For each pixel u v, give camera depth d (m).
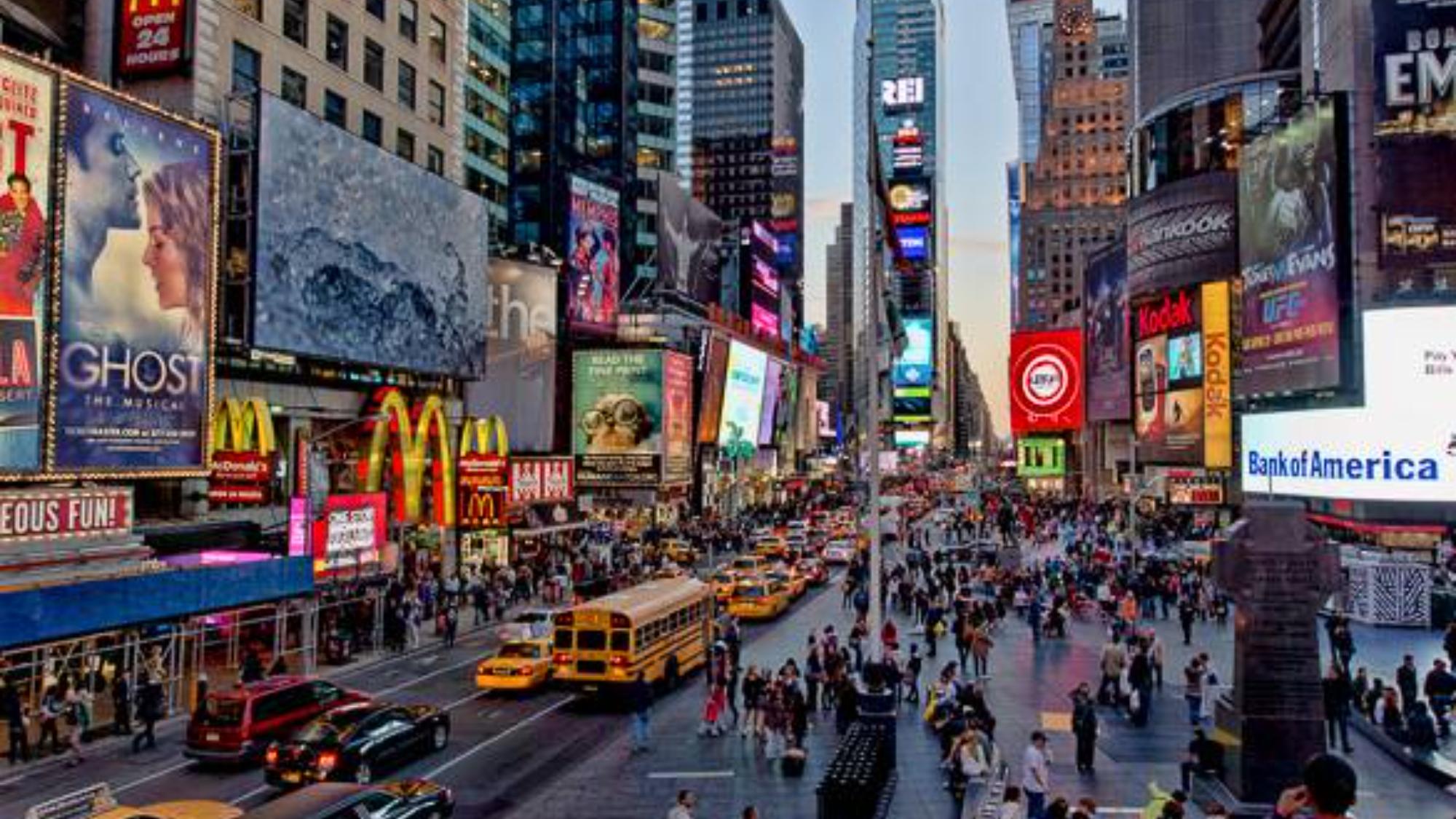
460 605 48.03
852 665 31.83
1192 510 93.62
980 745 20.83
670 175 116.19
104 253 32.94
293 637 40.19
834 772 18.09
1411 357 55.75
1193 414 90.62
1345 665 29.75
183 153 36.12
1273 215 71.94
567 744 26.02
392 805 16.45
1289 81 88.94
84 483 33.16
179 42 39.75
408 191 50.59
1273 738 19.72
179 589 28.08
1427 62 62.09
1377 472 56.62
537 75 120.75
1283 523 19.97
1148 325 99.06
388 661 37.06
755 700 26.34
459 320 54.94
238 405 39.25
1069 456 146.12
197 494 39.06
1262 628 19.92
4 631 23.58
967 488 162.00
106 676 30.56
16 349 30.06
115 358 33.25
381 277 48.34
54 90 31.39
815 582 59.53
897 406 135.88
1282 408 74.12
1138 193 100.25
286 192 42.09
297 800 15.34
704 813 20.31
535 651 32.59
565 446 81.00
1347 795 4.80
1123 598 39.31
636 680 25.52
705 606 36.41
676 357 82.94
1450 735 24.42
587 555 59.28
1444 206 61.94
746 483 116.38
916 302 136.00
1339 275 64.50
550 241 119.12
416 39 56.00
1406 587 41.34
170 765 24.14
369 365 48.00
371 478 46.91
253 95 40.72
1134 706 26.73
